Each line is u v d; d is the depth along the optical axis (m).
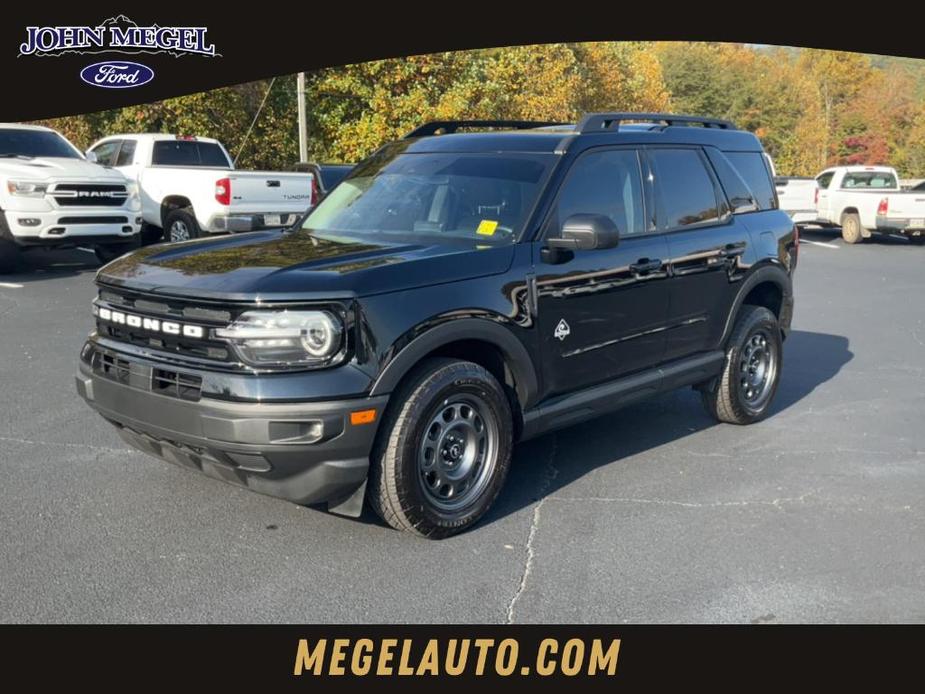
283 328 3.94
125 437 4.69
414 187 5.33
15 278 12.82
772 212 6.76
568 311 4.96
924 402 7.32
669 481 5.39
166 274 4.34
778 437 6.33
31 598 3.84
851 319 11.30
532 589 4.01
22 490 4.98
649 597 3.96
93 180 12.97
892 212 21.06
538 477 5.42
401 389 4.25
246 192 13.91
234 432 3.92
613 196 5.38
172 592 3.92
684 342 5.89
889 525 4.77
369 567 4.19
